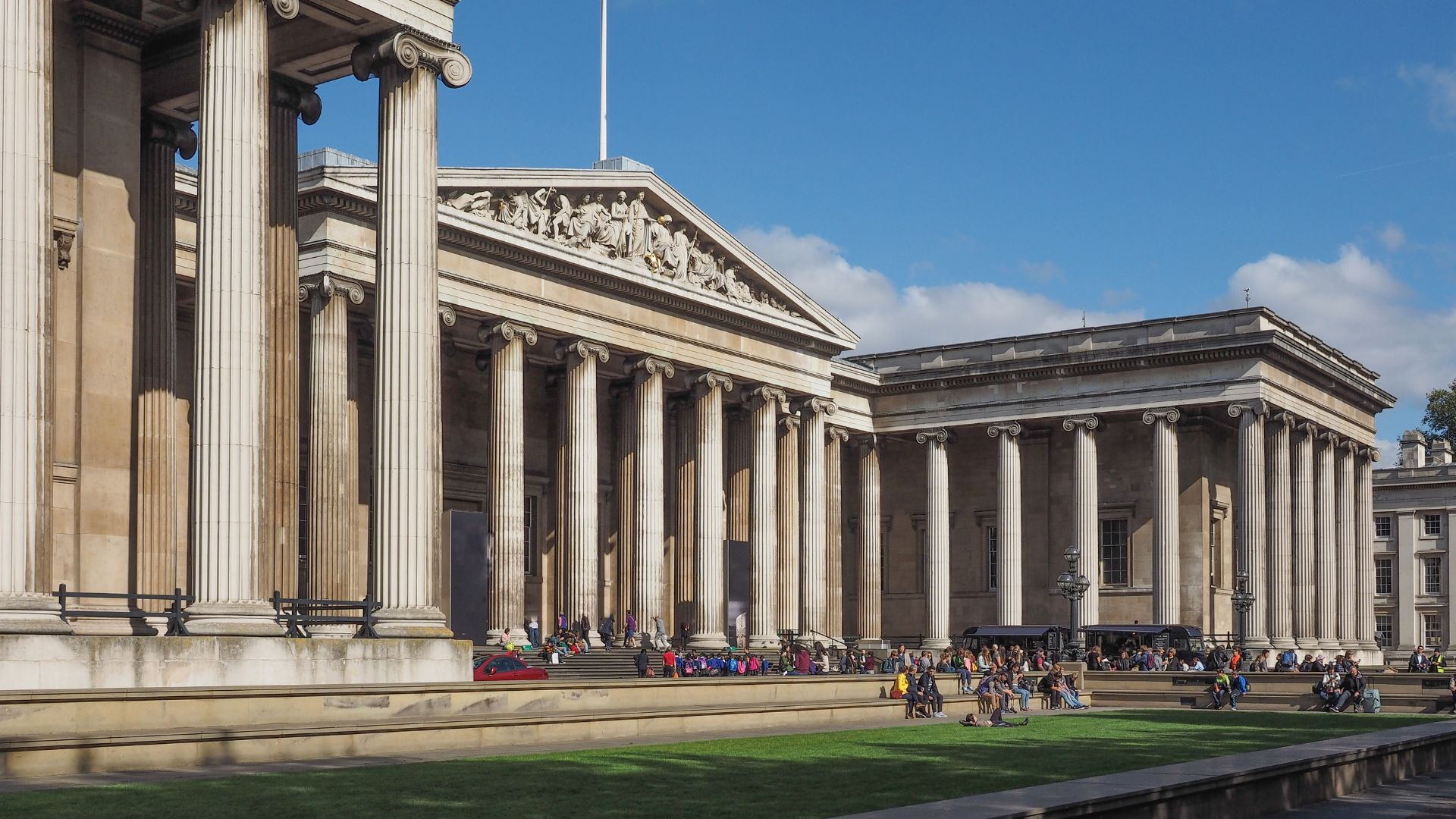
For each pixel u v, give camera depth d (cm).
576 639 7481
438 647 4066
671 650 7281
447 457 8325
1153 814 2550
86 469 3941
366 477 7425
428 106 4281
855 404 10706
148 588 4097
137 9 4131
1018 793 2448
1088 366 10000
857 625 10675
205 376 3688
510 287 7419
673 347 8431
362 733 3425
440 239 7038
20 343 3272
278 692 3416
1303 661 9562
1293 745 3675
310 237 6519
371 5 4094
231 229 3716
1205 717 6184
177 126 4450
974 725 5409
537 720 3884
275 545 4253
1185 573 10188
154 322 4309
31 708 2967
